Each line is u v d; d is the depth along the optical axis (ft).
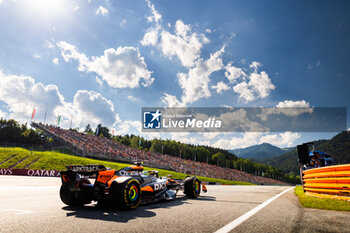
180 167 205.57
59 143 173.17
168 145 481.05
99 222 8.86
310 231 7.76
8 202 15.01
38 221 8.93
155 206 14.08
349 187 16.47
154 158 204.54
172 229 7.88
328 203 15.14
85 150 151.23
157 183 16.37
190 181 19.67
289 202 17.47
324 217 10.41
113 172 13.79
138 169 15.64
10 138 245.04
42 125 207.51
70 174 13.41
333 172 18.39
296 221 9.45
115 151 178.29
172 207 13.60
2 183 37.76
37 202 15.21
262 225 8.63
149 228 7.98
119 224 8.54
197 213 11.33
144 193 14.70
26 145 174.19
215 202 16.80
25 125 269.23
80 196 13.64
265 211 12.29
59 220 9.16
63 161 113.91
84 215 10.37
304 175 25.82
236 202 17.04
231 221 9.36
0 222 8.66
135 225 8.41
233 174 281.54
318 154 29.17
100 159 152.56
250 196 24.02
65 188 13.30
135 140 481.05
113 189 11.92
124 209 12.27
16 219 9.27
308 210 12.79
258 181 320.29
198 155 508.53
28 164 103.50
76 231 7.44
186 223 8.87
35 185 35.96
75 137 192.44
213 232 7.52
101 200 13.58
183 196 21.65
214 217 10.23
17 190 25.43
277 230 7.86
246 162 587.68
